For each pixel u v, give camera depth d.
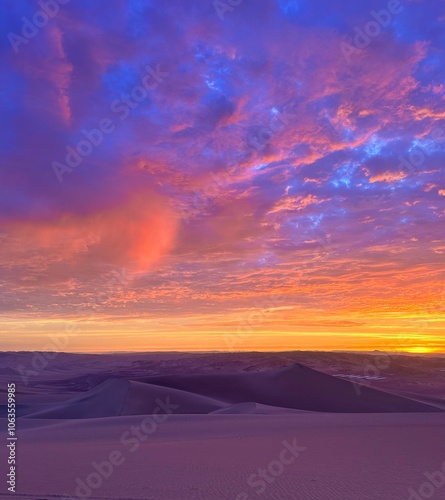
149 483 17.27
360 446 26.20
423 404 114.06
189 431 37.59
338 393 120.38
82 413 90.81
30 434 39.81
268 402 116.25
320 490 16.00
